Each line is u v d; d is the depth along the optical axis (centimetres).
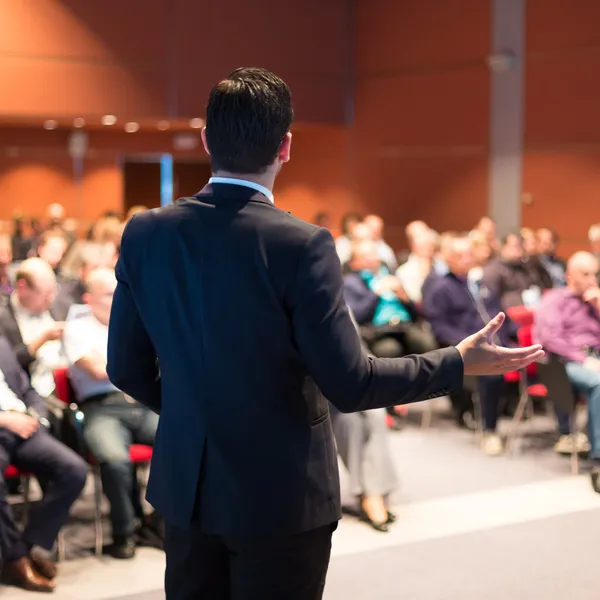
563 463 570
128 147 1301
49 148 1284
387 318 675
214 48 1083
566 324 565
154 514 430
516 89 1022
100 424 420
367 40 1169
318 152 1232
